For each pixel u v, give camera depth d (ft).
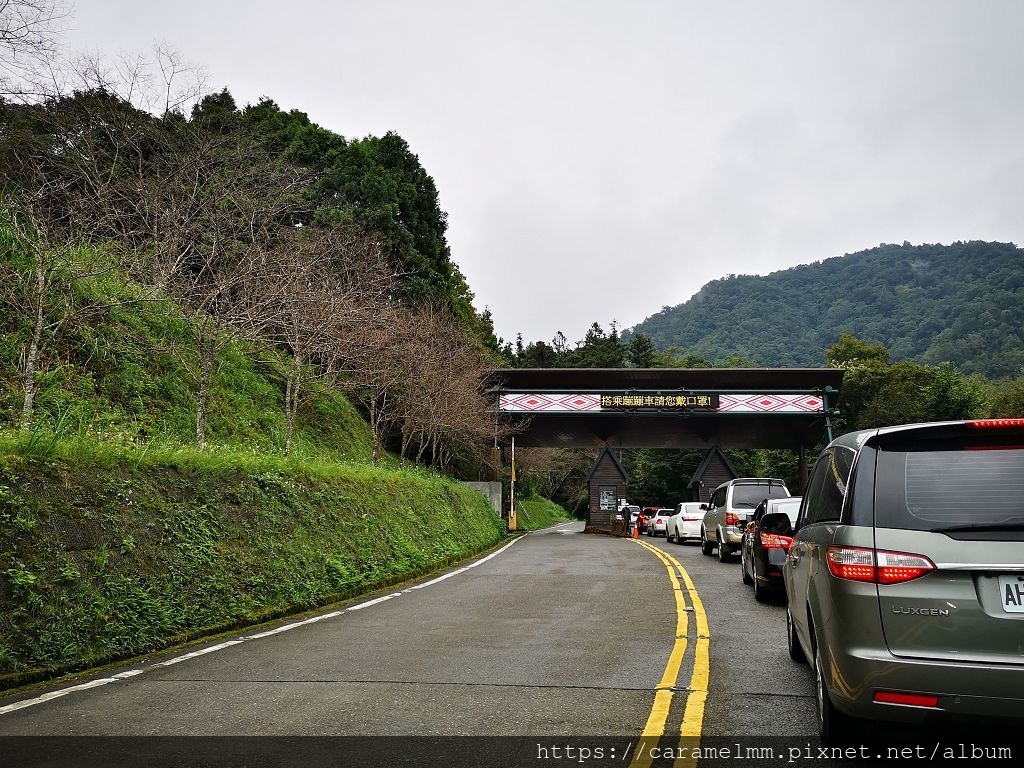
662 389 128.47
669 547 85.66
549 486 280.51
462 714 16.94
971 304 503.61
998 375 377.71
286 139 110.63
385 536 51.19
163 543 29.37
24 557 22.77
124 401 48.42
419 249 115.96
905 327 650.84
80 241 48.49
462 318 133.80
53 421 37.01
